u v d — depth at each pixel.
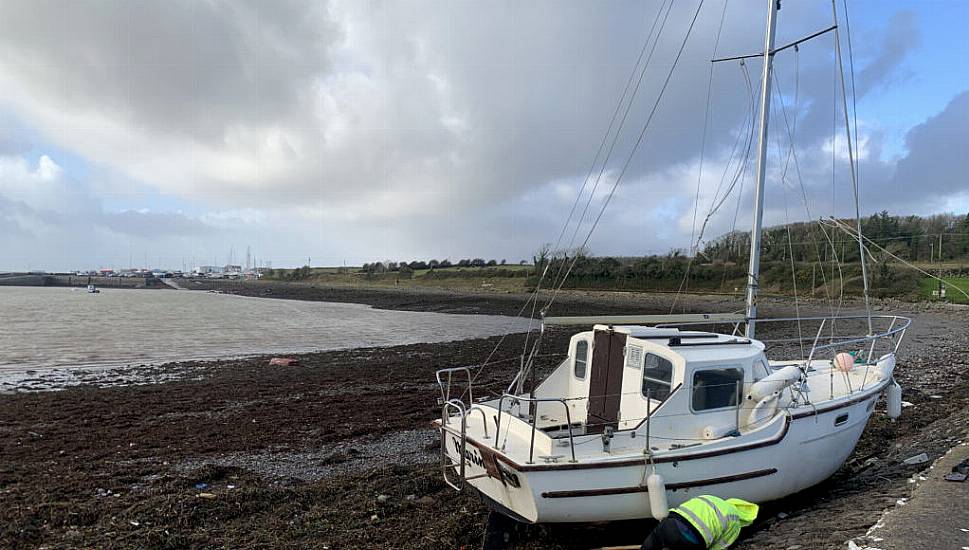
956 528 5.56
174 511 7.78
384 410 14.98
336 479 9.37
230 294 116.69
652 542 5.84
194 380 20.06
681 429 6.83
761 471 6.90
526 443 6.52
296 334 37.56
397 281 114.81
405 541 6.97
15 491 8.70
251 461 10.66
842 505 7.19
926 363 20.38
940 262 49.97
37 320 46.94
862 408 8.38
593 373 7.89
